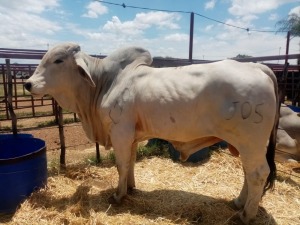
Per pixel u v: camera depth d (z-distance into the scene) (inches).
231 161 202.2
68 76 142.4
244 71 115.8
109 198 146.6
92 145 290.2
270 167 127.8
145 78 132.3
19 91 821.9
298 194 156.7
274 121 121.0
